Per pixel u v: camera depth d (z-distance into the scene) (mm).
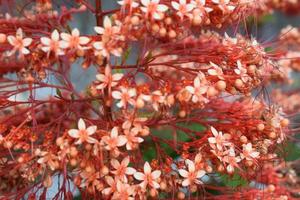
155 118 433
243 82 425
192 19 408
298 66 638
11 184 471
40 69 414
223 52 442
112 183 413
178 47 463
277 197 495
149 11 394
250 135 456
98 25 443
